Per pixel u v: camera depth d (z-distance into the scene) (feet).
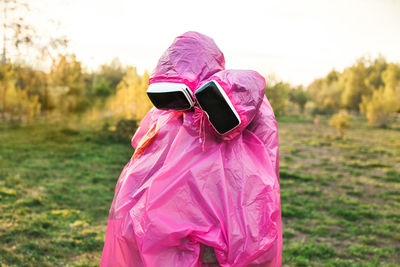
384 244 18.76
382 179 32.91
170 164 6.01
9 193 23.43
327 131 69.97
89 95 55.62
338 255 17.10
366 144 53.31
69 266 14.33
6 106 55.31
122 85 48.21
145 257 5.66
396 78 93.45
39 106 55.93
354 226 21.08
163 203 5.79
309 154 44.70
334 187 29.78
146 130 7.70
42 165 31.91
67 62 55.52
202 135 6.13
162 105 6.27
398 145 52.21
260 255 5.74
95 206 22.17
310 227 20.77
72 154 37.11
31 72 56.34
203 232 5.65
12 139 43.96
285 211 22.90
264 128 6.79
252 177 6.02
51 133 48.85
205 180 5.89
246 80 5.98
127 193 6.33
